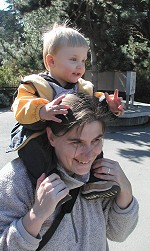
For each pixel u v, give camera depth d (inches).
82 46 63.4
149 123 457.7
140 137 365.4
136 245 141.6
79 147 49.5
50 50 63.5
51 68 64.2
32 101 52.2
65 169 52.4
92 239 54.5
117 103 59.0
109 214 57.9
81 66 63.2
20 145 51.9
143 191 197.2
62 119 48.8
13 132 56.2
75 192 52.0
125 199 56.0
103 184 52.9
